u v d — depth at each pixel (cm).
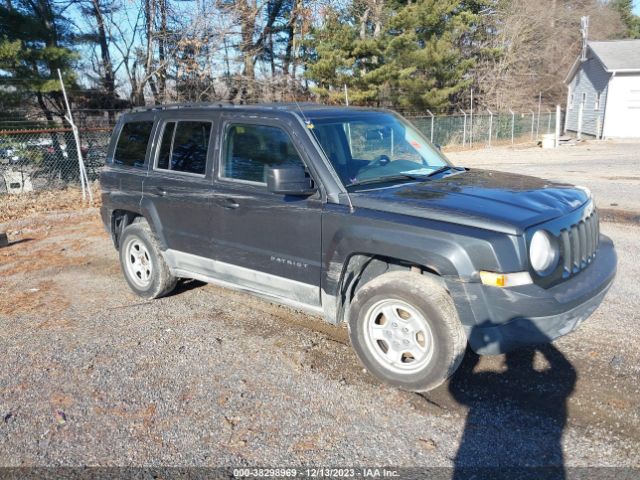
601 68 3006
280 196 417
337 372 405
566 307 338
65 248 820
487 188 400
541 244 338
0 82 1480
